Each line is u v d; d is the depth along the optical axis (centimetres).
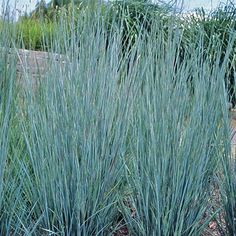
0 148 172
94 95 186
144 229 185
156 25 209
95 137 183
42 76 198
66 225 182
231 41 208
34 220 194
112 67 196
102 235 190
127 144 202
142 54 202
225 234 198
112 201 194
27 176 186
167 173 179
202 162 183
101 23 215
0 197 171
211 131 190
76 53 192
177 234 177
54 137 181
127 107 194
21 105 203
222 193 197
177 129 180
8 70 202
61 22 200
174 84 192
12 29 210
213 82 194
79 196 178
